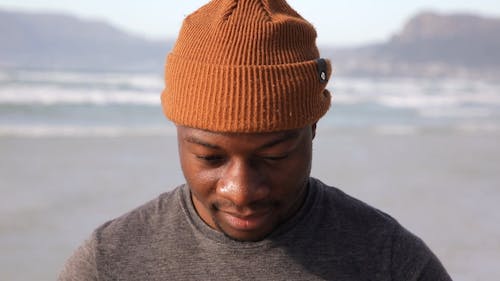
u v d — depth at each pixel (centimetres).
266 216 136
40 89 2288
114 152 1159
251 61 128
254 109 126
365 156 1181
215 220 140
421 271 152
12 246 618
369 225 155
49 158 1071
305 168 138
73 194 817
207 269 148
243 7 133
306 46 138
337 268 149
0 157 1058
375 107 2462
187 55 133
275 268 147
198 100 128
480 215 766
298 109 129
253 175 130
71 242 642
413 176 997
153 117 1822
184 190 156
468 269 587
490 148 1370
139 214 159
